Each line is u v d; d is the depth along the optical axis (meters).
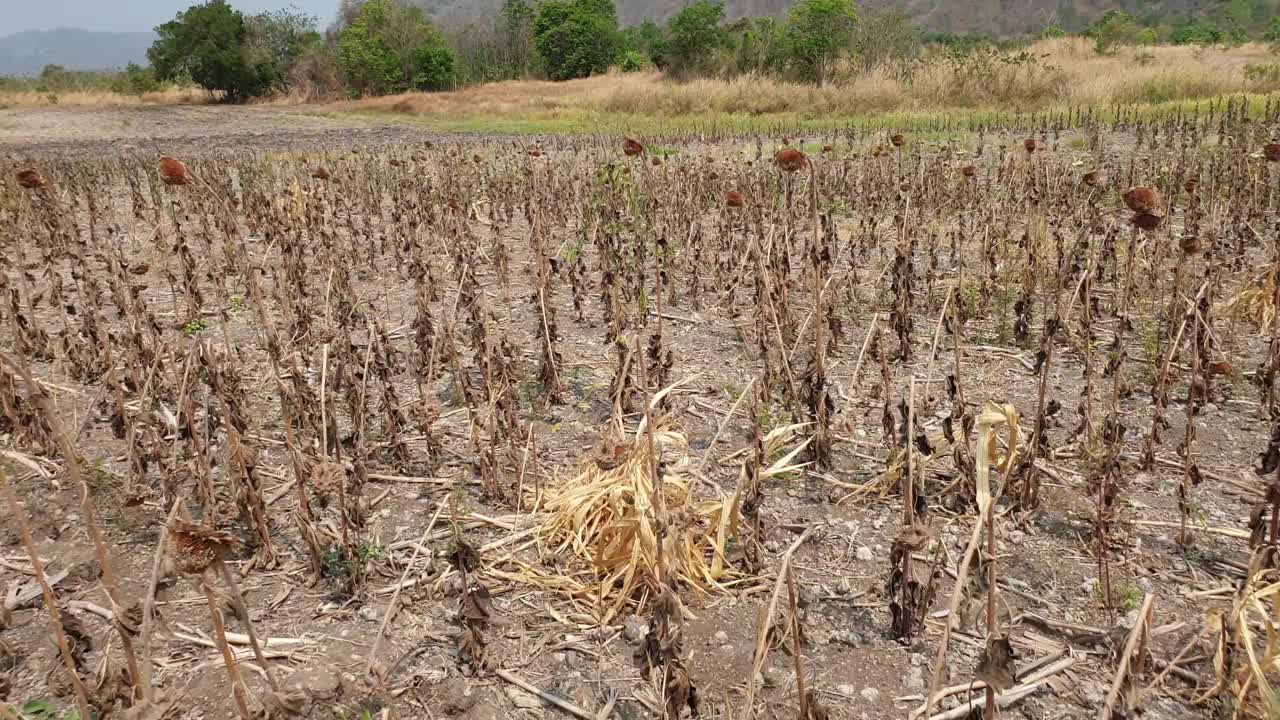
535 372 5.85
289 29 61.06
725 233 8.75
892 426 4.18
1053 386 5.36
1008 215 8.35
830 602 3.47
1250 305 6.14
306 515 3.64
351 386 4.66
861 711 2.91
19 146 26.70
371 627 3.41
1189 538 3.70
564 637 3.34
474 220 11.13
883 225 9.96
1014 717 2.86
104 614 3.47
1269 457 3.27
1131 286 6.20
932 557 3.71
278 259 8.93
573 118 32.19
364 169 13.88
